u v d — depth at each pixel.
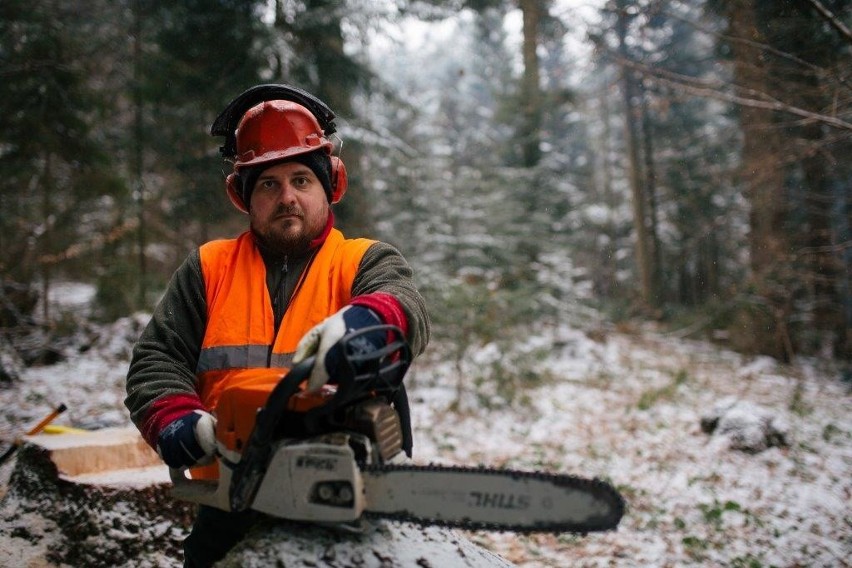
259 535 1.31
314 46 9.22
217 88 8.84
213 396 1.47
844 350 11.06
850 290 11.22
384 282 1.45
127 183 10.91
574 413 7.18
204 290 1.57
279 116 1.52
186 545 1.61
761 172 7.58
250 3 8.84
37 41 8.65
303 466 1.18
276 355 1.46
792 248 9.99
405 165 11.57
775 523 4.36
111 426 5.30
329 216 1.62
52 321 9.56
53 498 2.86
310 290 1.52
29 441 3.11
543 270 12.35
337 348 1.15
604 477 5.20
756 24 5.50
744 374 9.95
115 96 10.67
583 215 20.94
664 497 4.80
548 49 6.88
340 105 9.51
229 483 1.28
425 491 1.15
